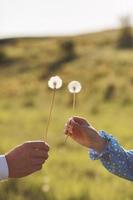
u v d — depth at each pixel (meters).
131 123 23.20
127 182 11.74
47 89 38.50
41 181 11.62
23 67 57.75
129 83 34.56
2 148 16.84
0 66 60.12
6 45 74.62
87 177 12.60
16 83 46.91
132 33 70.88
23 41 77.19
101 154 3.96
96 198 10.71
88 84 36.75
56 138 19.44
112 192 10.93
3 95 39.44
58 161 14.34
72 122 3.89
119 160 3.99
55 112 28.89
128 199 10.66
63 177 12.41
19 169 3.38
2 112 29.30
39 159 3.41
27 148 3.41
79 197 10.77
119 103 29.97
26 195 10.84
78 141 3.94
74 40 74.25
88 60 53.44
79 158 14.78
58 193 10.87
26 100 35.28
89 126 3.96
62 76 45.94
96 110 28.55
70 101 31.66
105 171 12.92
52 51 65.69
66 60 58.22
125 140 18.27
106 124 23.03
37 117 26.56
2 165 3.36
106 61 48.88
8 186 11.05
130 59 47.50
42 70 54.25
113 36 72.88
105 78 39.28
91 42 72.31
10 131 21.73
